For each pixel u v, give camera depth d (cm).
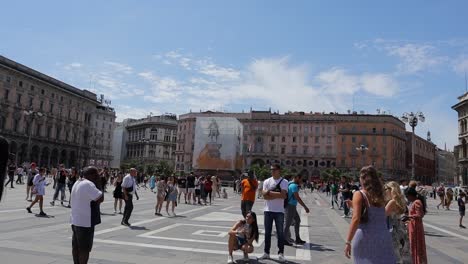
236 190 4956
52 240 1066
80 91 10456
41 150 8912
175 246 1079
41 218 1514
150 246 1061
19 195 2575
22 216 1541
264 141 12512
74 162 10219
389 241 518
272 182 970
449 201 3397
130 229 1370
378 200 525
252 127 12625
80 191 689
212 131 7406
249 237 937
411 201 838
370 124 11888
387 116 11838
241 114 12962
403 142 12888
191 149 12794
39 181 1600
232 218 1878
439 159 19025
